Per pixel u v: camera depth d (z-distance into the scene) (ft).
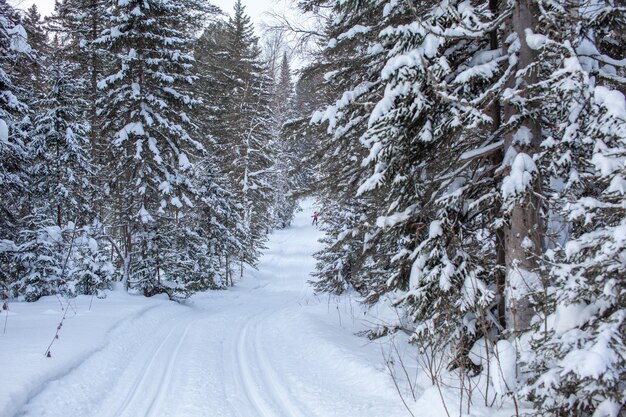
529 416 13.52
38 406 17.03
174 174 53.52
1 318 30.83
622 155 12.58
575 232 15.84
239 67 99.55
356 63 28.96
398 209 23.30
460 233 20.42
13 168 42.27
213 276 74.59
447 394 17.58
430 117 20.12
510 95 16.43
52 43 70.38
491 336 19.98
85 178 54.34
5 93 40.24
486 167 22.76
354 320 37.60
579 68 14.29
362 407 17.95
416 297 20.42
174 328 35.68
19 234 44.34
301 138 33.09
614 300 12.03
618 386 11.24
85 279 45.32
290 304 57.77
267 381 21.93
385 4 24.32
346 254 58.18
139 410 17.85
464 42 21.94
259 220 115.96
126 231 55.88
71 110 51.34
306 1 32.86
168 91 51.34
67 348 23.61
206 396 19.44
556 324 13.42
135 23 48.65
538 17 18.88
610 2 17.51
